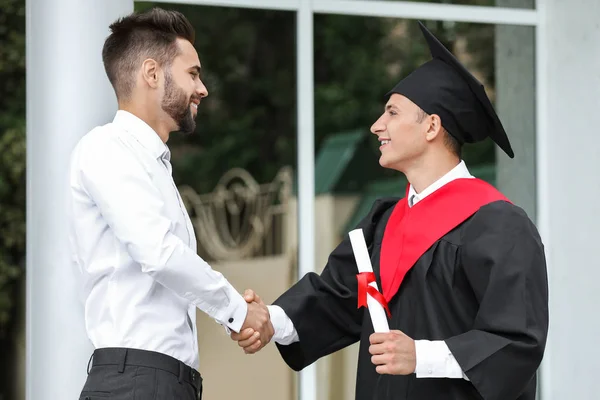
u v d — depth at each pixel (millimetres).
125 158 4473
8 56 8180
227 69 6848
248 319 4719
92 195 4449
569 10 7152
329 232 6918
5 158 8148
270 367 6816
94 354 4469
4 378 7938
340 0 6922
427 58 7145
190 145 6809
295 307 5059
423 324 4543
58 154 5309
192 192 6781
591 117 7023
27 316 5441
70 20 5312
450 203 4625
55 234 5293
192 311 4676
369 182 7004
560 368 7145
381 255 4781
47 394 5246
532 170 7348
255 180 6883
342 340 5164
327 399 6941
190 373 4527
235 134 6867
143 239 4332
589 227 7023
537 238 4543
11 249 8102
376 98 7031
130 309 4441
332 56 6953
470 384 4469
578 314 7074
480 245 4445
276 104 6902
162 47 4637
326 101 6941
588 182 7035
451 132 4730
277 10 6859
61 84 5312
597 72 7000
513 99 7328
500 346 4293
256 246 6840
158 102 4645
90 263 4512
